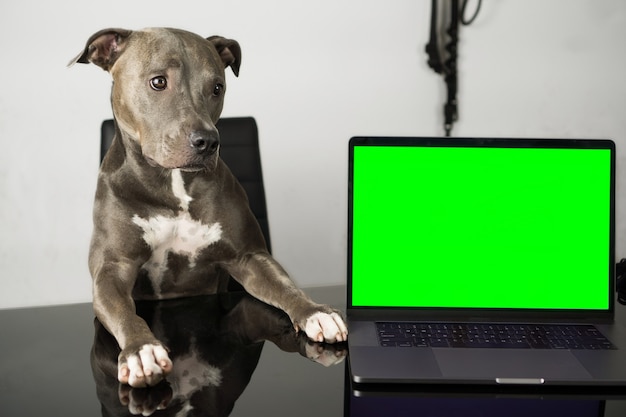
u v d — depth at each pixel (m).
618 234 3.11
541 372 1.08
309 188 2.92
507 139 1.34
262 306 1.52
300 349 1.24
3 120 2.64
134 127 1.54
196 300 1.58
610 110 3.02
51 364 1.17
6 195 2.71
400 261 1.34
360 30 2.83
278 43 2.79
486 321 1.30
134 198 1.60
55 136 2.70
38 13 2.59
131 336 1.21
